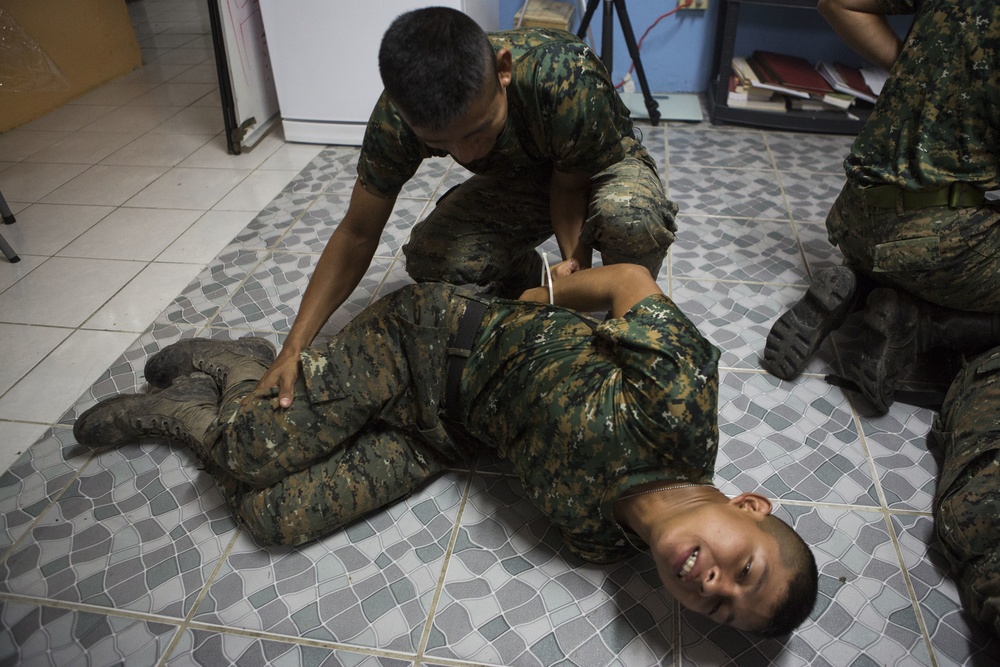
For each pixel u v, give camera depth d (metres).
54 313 1.89
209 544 1.27
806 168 2.55
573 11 2.97
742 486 1.35
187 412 1.36
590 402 1.04
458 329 1.20
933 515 1.27
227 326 1.82
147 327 1.83
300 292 1.95
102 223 2.32
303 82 2.71
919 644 1.09
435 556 1.24
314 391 1.18
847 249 1.57
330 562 1.24
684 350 1.01
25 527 1.31
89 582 1.21
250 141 2.81
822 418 1.49
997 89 1.21
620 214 1.39
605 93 1.25
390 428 1.30
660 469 1.02
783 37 2.96
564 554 1.24
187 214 2.36
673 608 1.15
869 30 1.44
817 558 1.21
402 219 2.26
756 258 2.03
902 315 1.43
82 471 1.42
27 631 1.14
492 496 1.35
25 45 2.81
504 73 1.09
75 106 3.28
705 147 2.72
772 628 0.97
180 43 4.12
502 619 1.14
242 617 1.15
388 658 1.09
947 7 1.25
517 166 1.42
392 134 1.20
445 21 0.96
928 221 1.34
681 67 3.11
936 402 1.50
